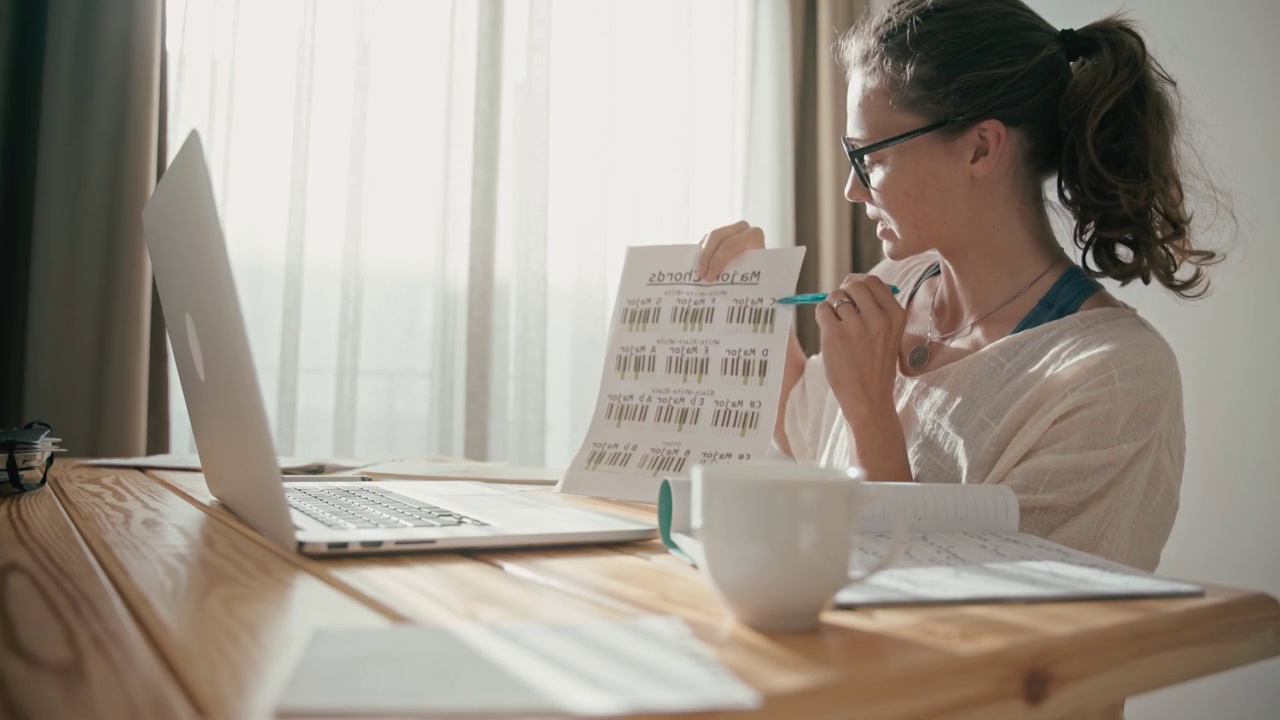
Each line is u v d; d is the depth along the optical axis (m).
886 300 1.15
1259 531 1.83
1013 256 1.23
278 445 2.63
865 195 1.25
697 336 1.09
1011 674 0.44
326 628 0.46
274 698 0.36
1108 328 1.11
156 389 2.44
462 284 2.87
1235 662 0.54
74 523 0.80
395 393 2.80
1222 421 1.92
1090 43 1.21
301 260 2.66
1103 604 0.54
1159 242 1.18
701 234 3.21
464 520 0.76
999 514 0.77
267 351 2.67
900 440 1.14
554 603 0.53
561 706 0.33
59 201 2.30
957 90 1.16
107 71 2.36
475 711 0.33
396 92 2.82
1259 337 1.84
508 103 2.95
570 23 3.05
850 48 1.29
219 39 2.61
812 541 0.46
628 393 1.11
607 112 3.06
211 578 0.58
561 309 3.04
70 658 0.41
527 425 2.92
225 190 2.62
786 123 3.18
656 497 1.01
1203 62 1.97
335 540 0.65
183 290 0.81
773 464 0.53
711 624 0.49
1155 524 1.04
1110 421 1.01
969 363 1.19
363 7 2.77
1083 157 1.17
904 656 0.43
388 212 2.81
